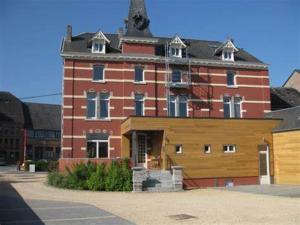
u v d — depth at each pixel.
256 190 25.84
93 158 31.83
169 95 36.00
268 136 32.06
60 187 27.28
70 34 36.44
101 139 34.09
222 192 25.23
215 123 30.97
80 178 27.27
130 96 35.03
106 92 34.72
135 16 37.19
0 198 21.27
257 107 38.03
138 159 33.03
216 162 30.62
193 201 20.11
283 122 32.12
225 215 15.23
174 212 16.14
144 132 32.62
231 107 37.47
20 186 28.64
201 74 37.09
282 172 31.11
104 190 26.11
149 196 23.11
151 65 35.91
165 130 29.86
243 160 31.28
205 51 39.34
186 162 29.95
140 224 13.54
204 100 36.78
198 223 13.60
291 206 17.62
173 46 37.00
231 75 38.25
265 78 38.69
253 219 14.27
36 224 13.63
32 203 19.20
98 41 35.34
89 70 34.66
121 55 35.12
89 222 13.95
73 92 34.12
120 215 15.45
